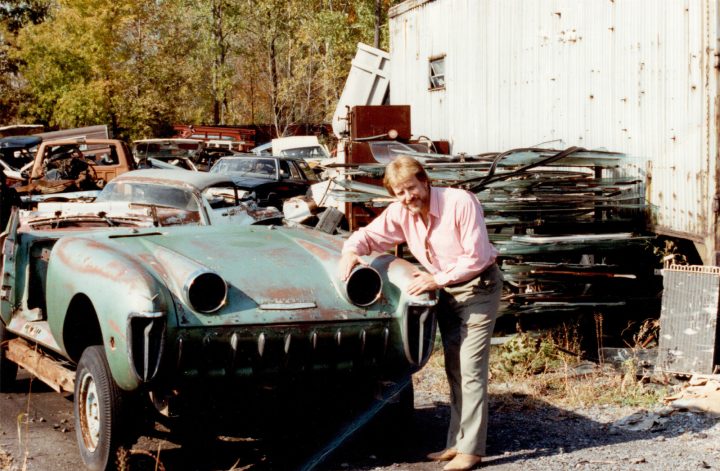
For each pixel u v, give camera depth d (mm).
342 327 4410
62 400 6176
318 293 4504
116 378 4074
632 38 8375
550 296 7531
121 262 4277
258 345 4219
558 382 6547
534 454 4863
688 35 7566
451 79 12570
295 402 4547
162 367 4012
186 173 8352
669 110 7848
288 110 45344
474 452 4562
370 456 4879
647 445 5020
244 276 4508
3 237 5812
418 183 4422
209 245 4980
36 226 6492
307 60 43688
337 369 4453
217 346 4148
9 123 40656
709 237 7312
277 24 47125
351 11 44938
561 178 8000
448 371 4711
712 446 4953
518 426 5477
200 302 4148
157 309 3957
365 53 17266
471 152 12000
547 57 9953
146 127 40656
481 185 7641
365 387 4652
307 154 26438
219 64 48969
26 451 4738
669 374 6453
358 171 8812
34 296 5773
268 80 52562
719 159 7250
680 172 7707
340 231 8312
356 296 4504
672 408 5750
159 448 4441
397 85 14492
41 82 39562
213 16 48125
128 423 4270
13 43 40688
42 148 15008
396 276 4625
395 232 4688
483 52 11562
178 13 46000
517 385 6508
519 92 10664
